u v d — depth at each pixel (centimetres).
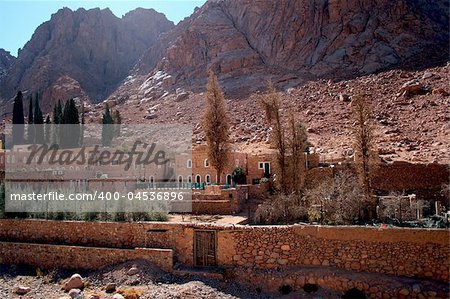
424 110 4644
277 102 2762
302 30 8025
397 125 4397
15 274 1948
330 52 7375
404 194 2525
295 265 1738
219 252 1831
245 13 9462
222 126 3300
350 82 6247
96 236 2025
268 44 8362
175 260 1886
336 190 2233
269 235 1781
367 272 1645
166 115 7338
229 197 2556
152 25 15150
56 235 2095
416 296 1498
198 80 8650
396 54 6719
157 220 2153
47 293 1706
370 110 2361
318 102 5812
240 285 1714
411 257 1612
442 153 3312
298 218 2202
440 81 5322
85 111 8956
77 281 1766
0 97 11425
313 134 4531
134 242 1962
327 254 1711
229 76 8150
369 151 2295
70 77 11256
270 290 1672
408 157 3256
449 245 1573
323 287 1622
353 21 7481
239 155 3472
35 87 10994
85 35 13075
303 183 2617
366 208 2122
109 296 1616
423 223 1955
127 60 13600
